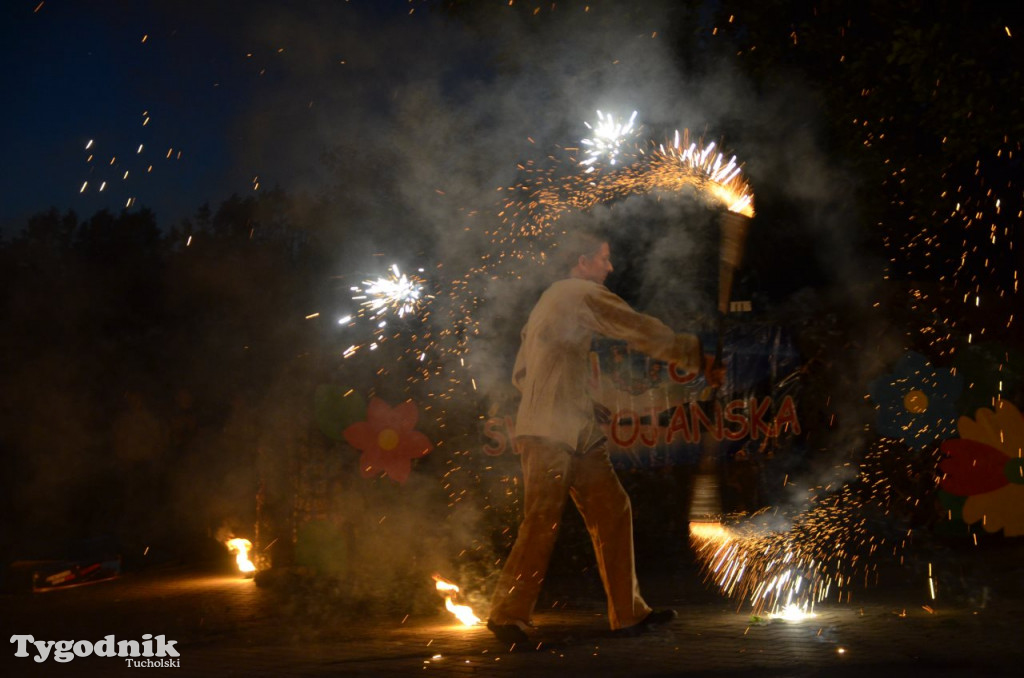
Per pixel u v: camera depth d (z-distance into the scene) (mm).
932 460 11656
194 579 11953
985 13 10836
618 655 5875
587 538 10781
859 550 10875
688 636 6445
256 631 7391
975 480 9445
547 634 6688
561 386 6559
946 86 10516
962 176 12508
